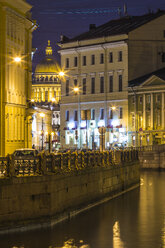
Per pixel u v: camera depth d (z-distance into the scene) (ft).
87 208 125.49
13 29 217.97
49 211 100.17
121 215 118.42
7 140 212.23
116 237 94.73
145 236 96.02
